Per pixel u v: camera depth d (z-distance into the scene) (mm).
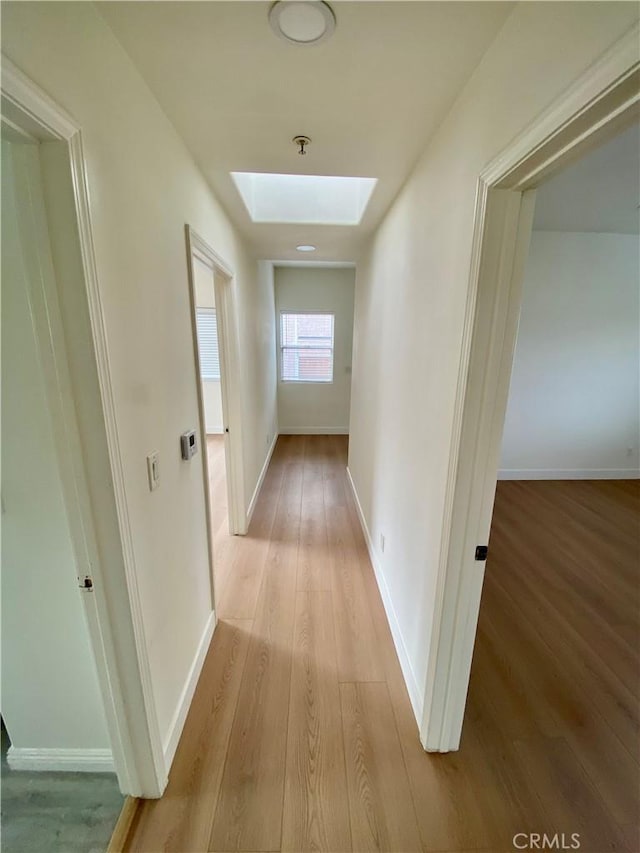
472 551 1200
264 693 1641
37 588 1138
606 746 1441
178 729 1430
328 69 1059
